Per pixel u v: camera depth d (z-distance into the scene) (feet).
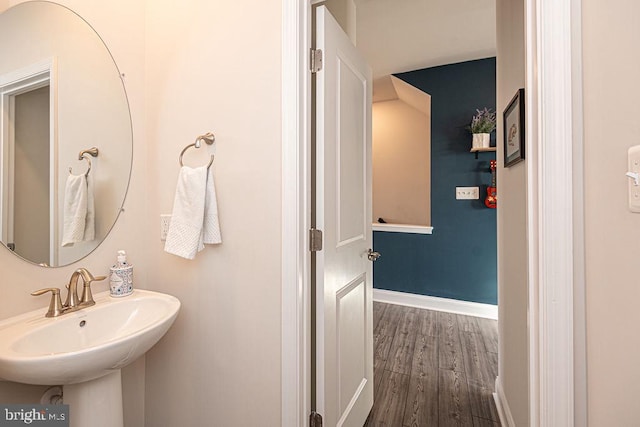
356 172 5.67
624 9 2.10
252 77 4.31
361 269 5.89
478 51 10.61
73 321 3.75
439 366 7.98
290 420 4.06
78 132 4.30
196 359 4.73
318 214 4.44
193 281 4.75
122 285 4.42
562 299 2.69
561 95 2.68
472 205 11.44
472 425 5.88
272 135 4.17
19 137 3.73
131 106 4.94
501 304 6.16
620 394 2.17
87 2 4.41
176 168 4.89
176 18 4.87
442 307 11.94
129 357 3.34
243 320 4.38
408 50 10.49
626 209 2.08
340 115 4.98
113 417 3.70
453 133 11.64
